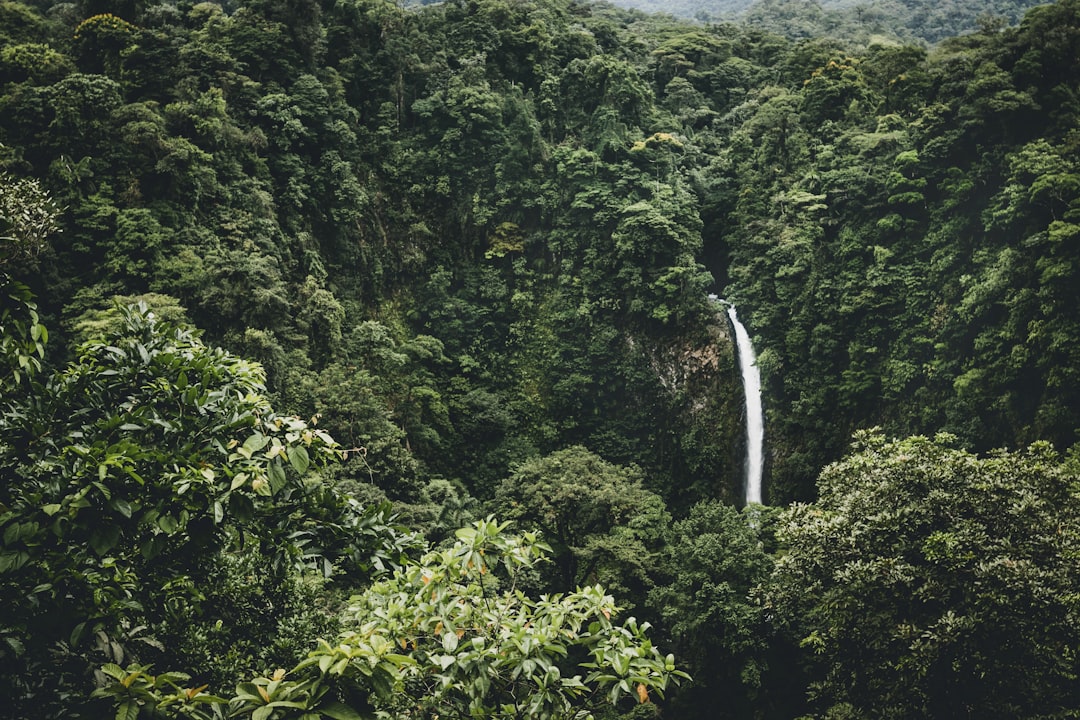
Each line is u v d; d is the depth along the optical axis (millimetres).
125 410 5699
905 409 44281
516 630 5977
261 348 36094
